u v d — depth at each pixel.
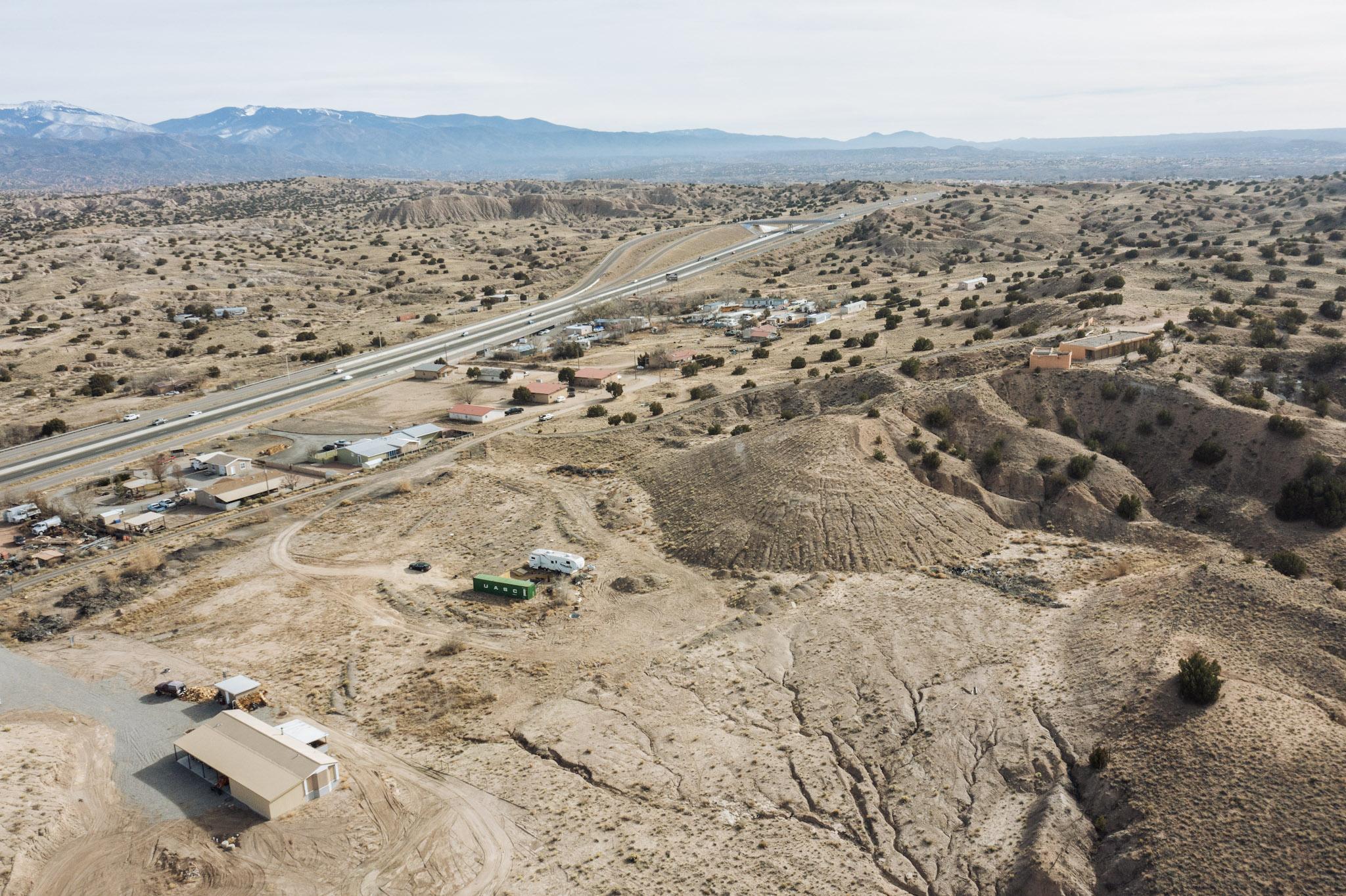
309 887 52.50
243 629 83.62
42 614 86.69
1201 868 47.03
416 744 65.88
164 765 64.19
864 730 64.62
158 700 72.31
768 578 89.50
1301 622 66.62
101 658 78.94
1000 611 80.06
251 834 56.75
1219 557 82.88
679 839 54.97
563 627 82.25
